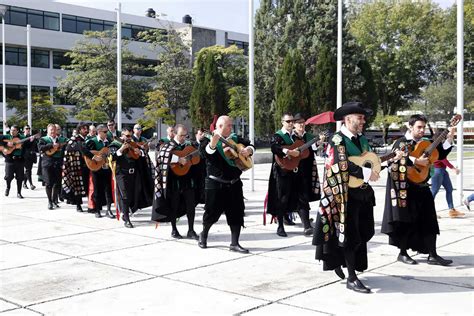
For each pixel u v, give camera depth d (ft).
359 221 18.16
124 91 138.62
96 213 34.45
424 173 21.01
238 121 146.82
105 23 169.78
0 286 19.10
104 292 18.25
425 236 21.42
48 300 17.46
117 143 30.58
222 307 16.58
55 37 159.84
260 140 145.28
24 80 156.66
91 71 139.23
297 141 27.40
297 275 20.26
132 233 28.94
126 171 30.89
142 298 17.56
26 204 40.86
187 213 27.37
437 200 40.09
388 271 20.70
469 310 16.15
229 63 144.05
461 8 35.37
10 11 152.76
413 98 165.78
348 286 18.37
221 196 24.07
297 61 100.63
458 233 27.68
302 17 114.73
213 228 30.17
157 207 27.09
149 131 170.40
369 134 172.86
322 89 102.68
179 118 159.53
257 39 120.88
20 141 44.57
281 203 27.61
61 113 140.67
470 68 150.20
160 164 26.96
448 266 21.30
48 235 28.45
